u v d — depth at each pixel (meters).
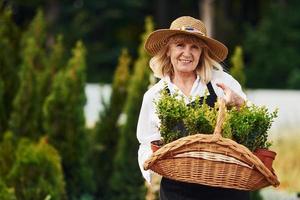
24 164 8.62
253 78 36.66
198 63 5.96
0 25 11.79
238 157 5.29
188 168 5.36
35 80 10.93
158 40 5.96
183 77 5.96
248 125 5.51
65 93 10.72
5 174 8.88
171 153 5.38
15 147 9.75
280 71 36.66
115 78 11.89
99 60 37.47
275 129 14.88
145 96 6.02
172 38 5.88
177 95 5.64
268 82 36.62
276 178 5.32
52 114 10.67
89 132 11.76
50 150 8.95
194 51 5.84
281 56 36.69
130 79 11.81
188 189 5.69
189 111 5.57
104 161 11.56
